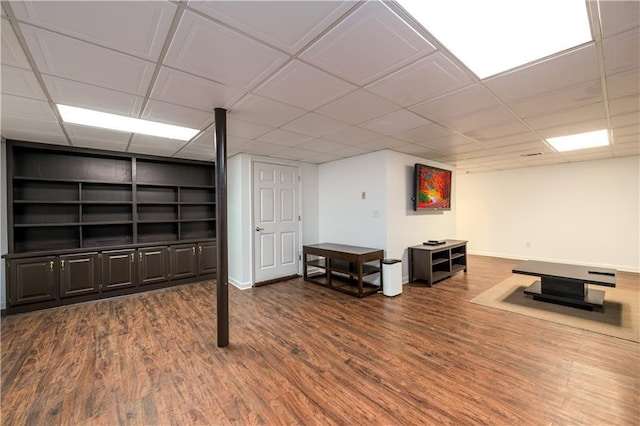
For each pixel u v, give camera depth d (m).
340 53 1.71
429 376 2.13
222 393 1.97
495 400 1.86
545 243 6.27
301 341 2.72
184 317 3.35
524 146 4.25
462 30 1.52
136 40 1.54
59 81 1.99
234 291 4.38
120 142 3.72
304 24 1.44
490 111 2.72
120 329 3.03
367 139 3.77
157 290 4.46
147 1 1.25
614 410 1.75
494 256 7.01
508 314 3.33
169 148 4.07
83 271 3.87
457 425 1.66
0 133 3.27
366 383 2.06
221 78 2.00
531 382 2.04
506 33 1.54
